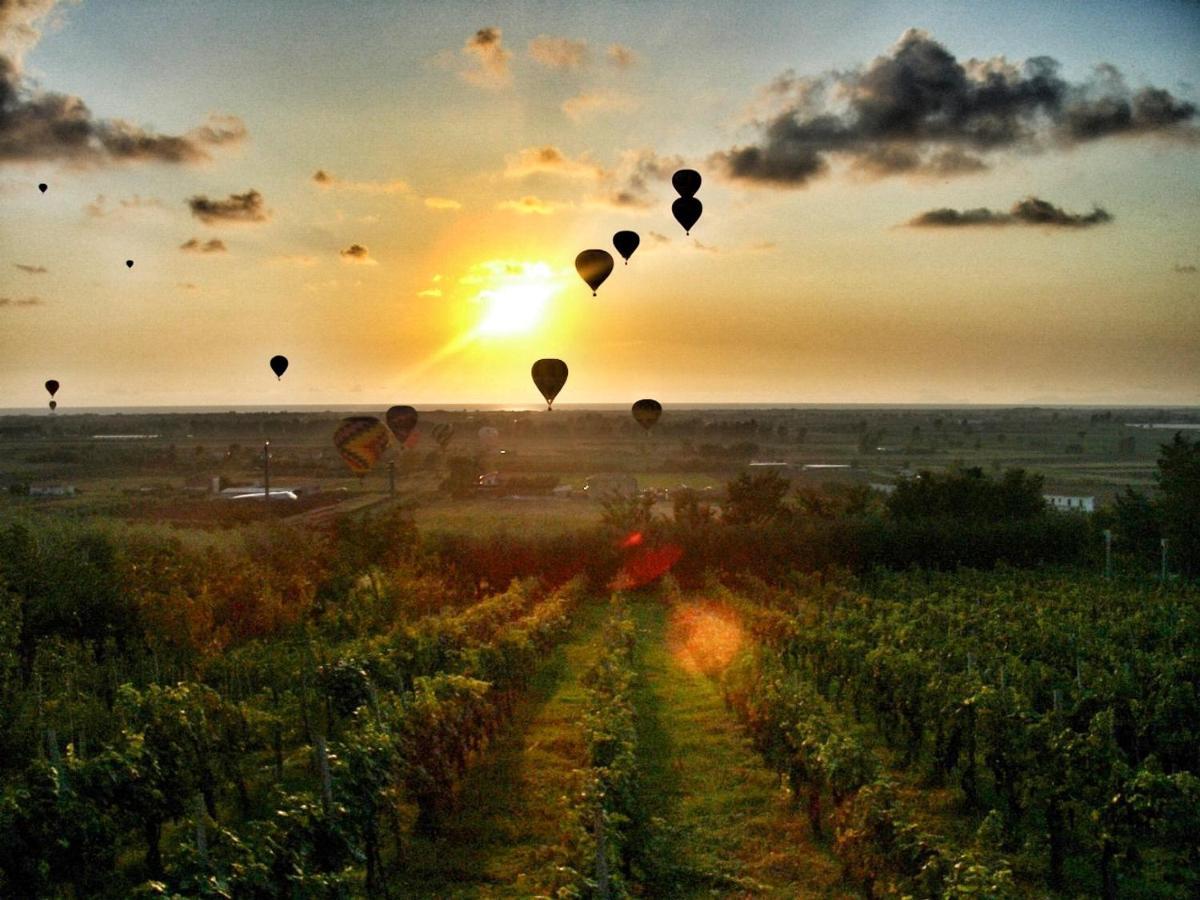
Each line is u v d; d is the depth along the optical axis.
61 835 9.60
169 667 19.70
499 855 12.20
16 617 20.02
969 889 8.77
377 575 26.09
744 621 27.09
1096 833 11.28
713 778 15.20
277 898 8.87
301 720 16.09
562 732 17.73
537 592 37.03
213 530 42.41
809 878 11.55
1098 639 21.67
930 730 15.02
